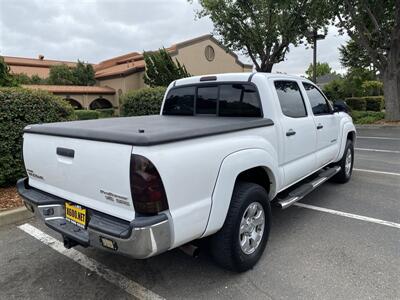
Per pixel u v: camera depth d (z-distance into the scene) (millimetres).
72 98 30719
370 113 20016
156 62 20000
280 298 2705
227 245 2871
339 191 5578
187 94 4410
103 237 2387
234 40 20719
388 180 6223
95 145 2434
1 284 3016
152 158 2189
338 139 5457
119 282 3018
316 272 3062
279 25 18750
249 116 3695
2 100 5203
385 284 2838
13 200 5004
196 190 2494
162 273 3148
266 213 3291
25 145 3189
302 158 4168
